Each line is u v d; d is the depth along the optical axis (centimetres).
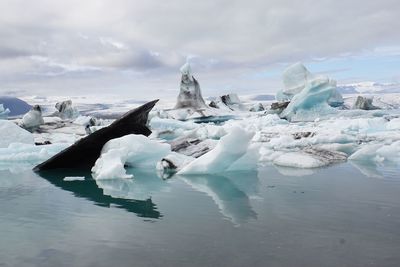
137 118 1154
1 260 355
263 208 541
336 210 518
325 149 1197
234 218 489
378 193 631
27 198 652
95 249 379
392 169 905
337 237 398
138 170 995
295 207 541
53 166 1061
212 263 334
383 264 324
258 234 415
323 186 706
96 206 580
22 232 444
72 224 476
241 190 691
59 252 373
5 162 1285
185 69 4231
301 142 1451
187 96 4231
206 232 428
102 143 1102
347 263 327
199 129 1638
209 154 921
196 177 865
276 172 903
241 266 326
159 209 552
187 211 535
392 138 1532
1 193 704
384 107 4584
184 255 355
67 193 695
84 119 2950
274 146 1425
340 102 3953
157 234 425
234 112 4175
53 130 2209
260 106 4603
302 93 3084
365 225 441
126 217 506
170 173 938
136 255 359
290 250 362
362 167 945
